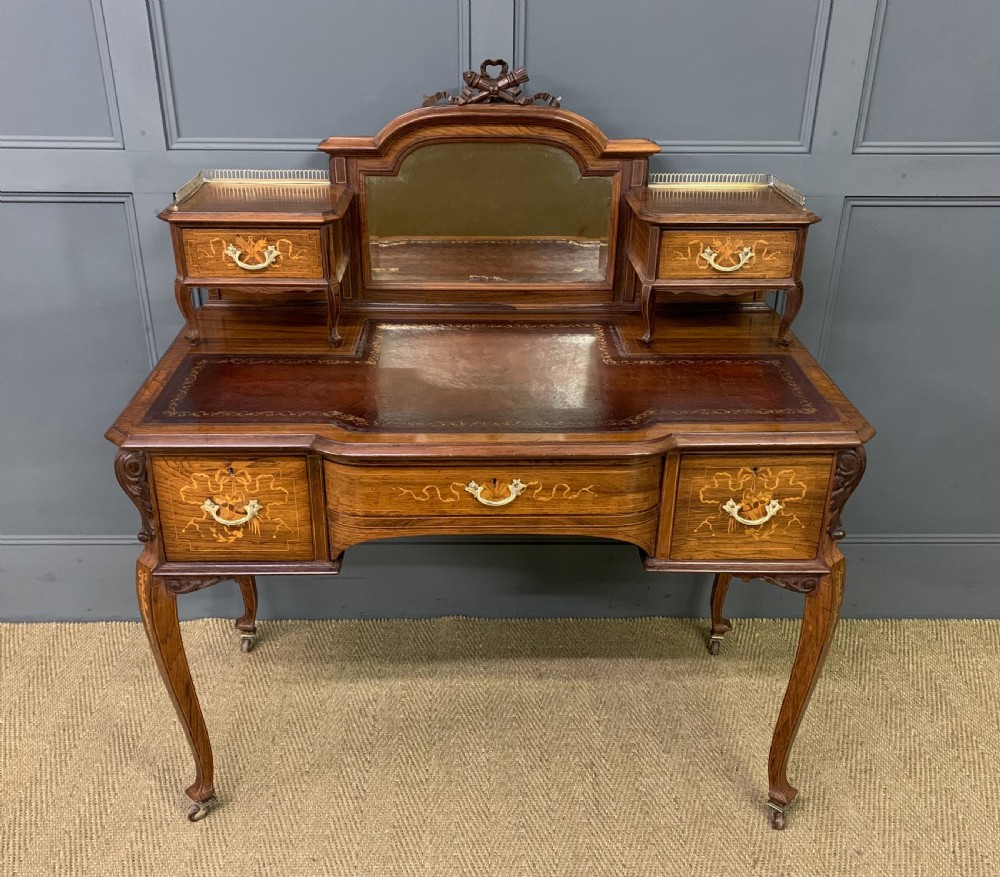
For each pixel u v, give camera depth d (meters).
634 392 1.68
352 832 1.88
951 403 2.30
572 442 1.52
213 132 1.97
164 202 2.03
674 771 2.03
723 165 2.03
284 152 1.99
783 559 1.68
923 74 1.96
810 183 2.05
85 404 2.25
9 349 2.17
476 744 2.10
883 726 2.16
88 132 1.96
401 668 2.32
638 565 2.44
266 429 1.53
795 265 1.78
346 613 2.49
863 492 2.41
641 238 1.86
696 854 1.84
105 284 2.12
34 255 2.08
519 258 2.00
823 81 1.95
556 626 2.48
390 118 1.97
